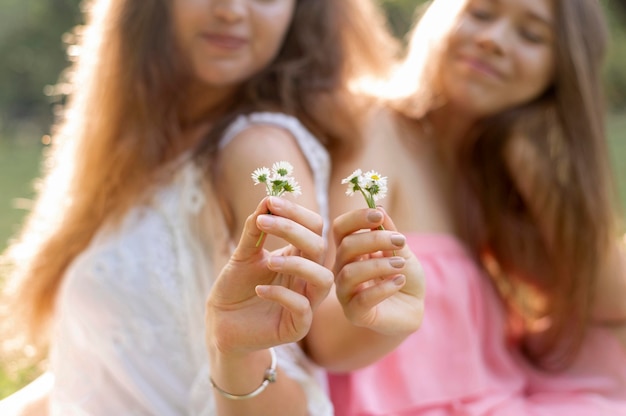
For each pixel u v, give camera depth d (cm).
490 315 120
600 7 121
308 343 100
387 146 116
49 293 114
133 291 102
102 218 109
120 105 110
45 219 119
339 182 110
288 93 108
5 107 646
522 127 119
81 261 105
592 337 123
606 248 120
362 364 98
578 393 121
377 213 80
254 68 108
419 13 137
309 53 111
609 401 119
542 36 115
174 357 102
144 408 102
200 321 102
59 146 124
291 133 104
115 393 103
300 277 79
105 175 109
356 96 116
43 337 119
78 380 104
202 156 103
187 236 103
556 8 115
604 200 120
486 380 115
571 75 117
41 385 117
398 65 131
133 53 109
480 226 124
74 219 111
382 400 110
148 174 106
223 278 83
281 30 108
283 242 97
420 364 112
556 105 119
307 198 101
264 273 82
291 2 109
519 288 127
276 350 97
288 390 95
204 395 99
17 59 647
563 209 119
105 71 111
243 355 88
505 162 122
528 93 118
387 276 83
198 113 112
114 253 103
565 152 119
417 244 116
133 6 109
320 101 109
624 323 122
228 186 101
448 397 112
